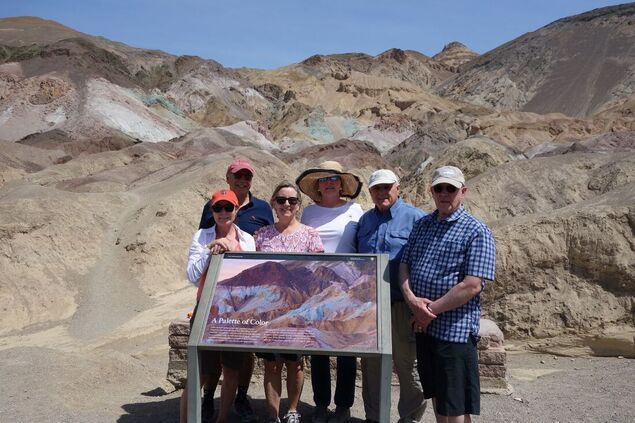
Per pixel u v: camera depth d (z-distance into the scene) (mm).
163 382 7891
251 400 6730
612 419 5828
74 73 85625
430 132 75688
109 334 16656
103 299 19875
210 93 111312
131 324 17453
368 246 5574
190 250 5262
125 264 22109
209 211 5566
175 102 102125
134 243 22688
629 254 9141
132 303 19906
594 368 8289
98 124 74125
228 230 5211
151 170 38312
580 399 6547
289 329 4426
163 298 20453
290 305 4543
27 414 6094
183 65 125062
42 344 16406
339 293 4574
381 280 4613
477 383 4645
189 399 4438
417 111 125438
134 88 89812
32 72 85625
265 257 4836
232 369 5188
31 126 75438
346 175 6082
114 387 7441
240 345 4375
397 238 5473
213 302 4613
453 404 4570
